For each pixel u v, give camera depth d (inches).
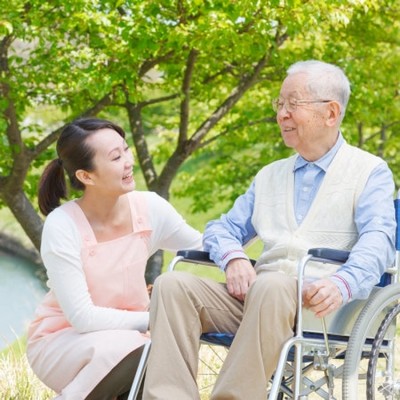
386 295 177.5
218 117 487.2
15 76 440.5
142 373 176.7
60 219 192.2
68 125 195.5
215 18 382.0
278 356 165.2
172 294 173.0
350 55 517.7
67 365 187.3
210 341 180.5
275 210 189.3
